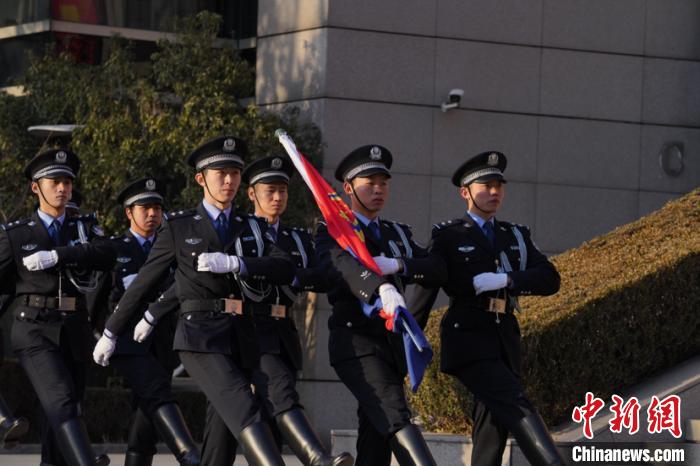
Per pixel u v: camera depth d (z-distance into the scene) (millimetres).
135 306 14539
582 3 35281
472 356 15633
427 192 33719
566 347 18062
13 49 38156
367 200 15258
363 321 14695
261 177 17969
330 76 33281
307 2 33812
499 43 34562
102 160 30422
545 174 34812
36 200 32500
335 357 14781
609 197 35344
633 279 18562
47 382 16328
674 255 18953
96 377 34250
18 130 33719
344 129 33281
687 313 18797
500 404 15445
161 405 17891
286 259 14312
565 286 19422
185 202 29906
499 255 16062
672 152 35875
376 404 14305
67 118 34344
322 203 14914
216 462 15117
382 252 15148
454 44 34188
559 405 18109
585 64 35281
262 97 34688
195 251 14086
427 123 33906
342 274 14469
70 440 15922
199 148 14414
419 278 14953
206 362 13719
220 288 13961
